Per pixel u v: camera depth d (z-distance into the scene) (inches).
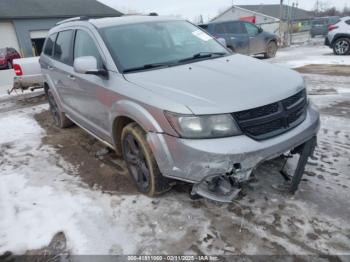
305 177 119.6
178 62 126.9
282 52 609.9
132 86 107.2
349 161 129.8
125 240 95.3
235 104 89.3
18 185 133.4
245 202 107.4
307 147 106.1
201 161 88.4
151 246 92.1
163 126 93.9
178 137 91.0
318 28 984.9
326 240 88.9
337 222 95.1
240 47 469.1
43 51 204.5
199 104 89.6
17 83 281.0
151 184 109.2
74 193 123.0
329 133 160.4
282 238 90.8
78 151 165.5
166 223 101.0
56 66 171.6
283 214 100.2
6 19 901.8
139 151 111.8
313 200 105.8
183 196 114.6
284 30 809.5
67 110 178.2
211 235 94.3
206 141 88.2
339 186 112.7
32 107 282.8
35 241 98.3
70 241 96.7
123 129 115.6
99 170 141.1
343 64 385.1
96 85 125.8
